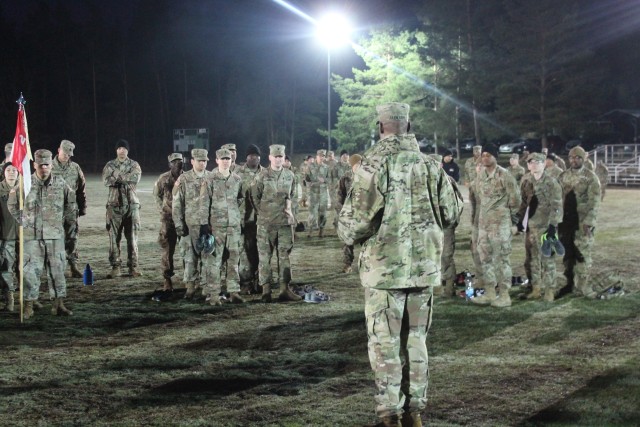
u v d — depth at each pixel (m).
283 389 6.17
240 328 8.42
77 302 10.05
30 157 8.92
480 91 46.34
